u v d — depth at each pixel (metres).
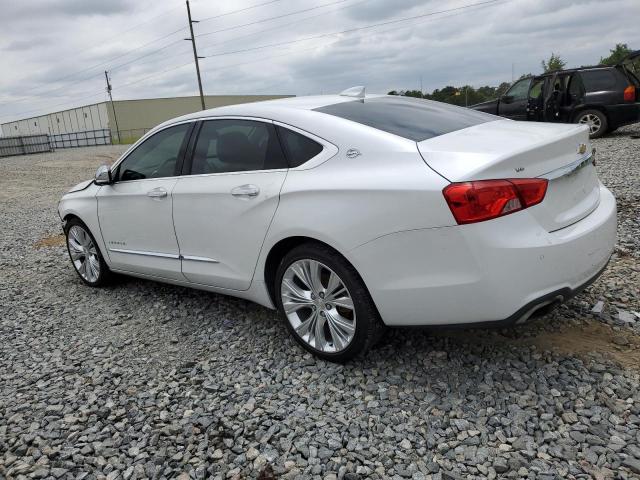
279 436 2.73
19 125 110.12
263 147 3.58
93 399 3.22
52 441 2.85
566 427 2.60
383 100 3.93
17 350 4.07
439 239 2.73
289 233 3.28
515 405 2.79
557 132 3.12
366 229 2.93
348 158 3.14
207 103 84.88
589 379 2.94
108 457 2.69
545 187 2.76
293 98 4.04
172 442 2.76
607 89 12.66
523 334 3.49
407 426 2.71
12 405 3.25
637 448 2.41
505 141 2.94
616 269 4.45
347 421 2.80
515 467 2.37
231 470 2.52
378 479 2.37
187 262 4.13
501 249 2.62
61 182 18.61
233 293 3.90
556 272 2.73
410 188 2.78
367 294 3.09
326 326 3.38
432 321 2.91
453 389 2.99
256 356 3.61
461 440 2.58
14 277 6.18
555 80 13.30
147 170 4.44
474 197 2.62
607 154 10.55
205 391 3.22
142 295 5.06
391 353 3.43
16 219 11.06
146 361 3.70
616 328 3.47
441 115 3.68
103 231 4.92
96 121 78.88
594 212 3.17
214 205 3.76
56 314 4.79
